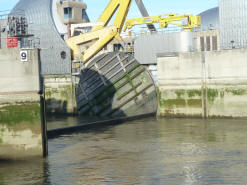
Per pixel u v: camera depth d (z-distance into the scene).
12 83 22.33
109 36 50.56
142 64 44.59
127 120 41.16
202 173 19.03
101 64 47.03
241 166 20.08
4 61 22.25
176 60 40.75
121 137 30.41
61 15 59.72
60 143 28.62
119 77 45.59
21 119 22.48
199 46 43.94
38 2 58.22
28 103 22.44
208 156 22.56
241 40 38.75
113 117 45.34
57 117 49.00
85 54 52.03
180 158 22.31
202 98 39.50
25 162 22.28
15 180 18.88
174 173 19.20
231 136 28.72
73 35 61.12
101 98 46.88
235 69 37.59
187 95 40.38
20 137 22.59
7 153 22.70
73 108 51.66
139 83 44.88
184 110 40.75
